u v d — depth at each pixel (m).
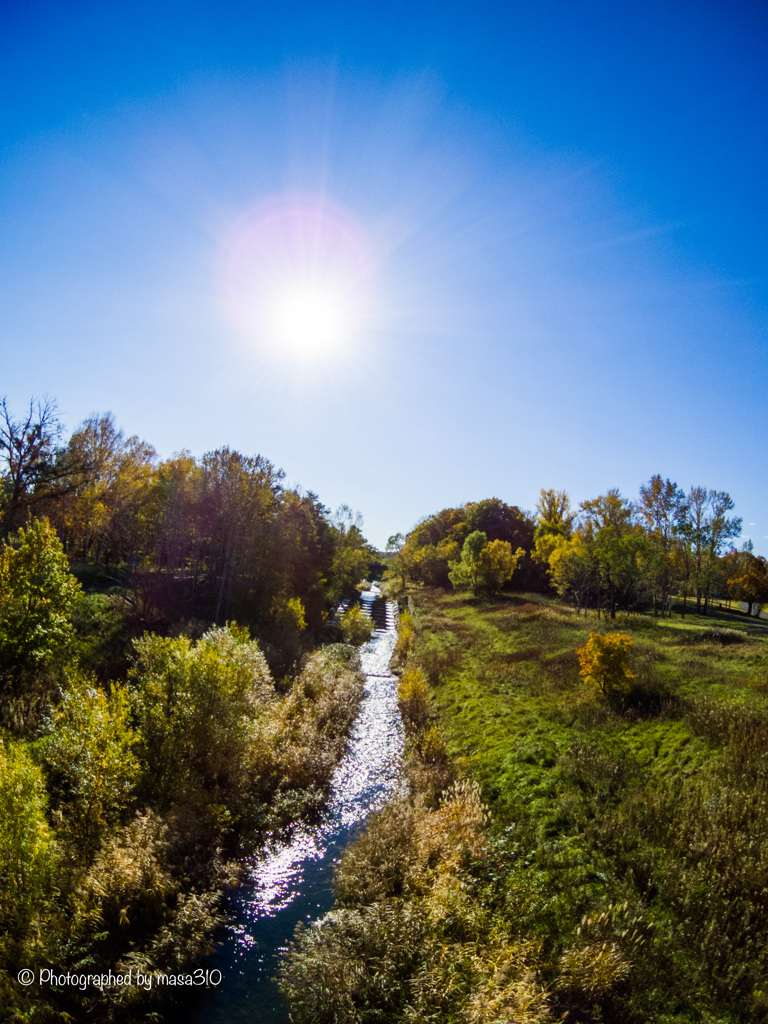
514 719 17.08
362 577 69.75
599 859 9.33
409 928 8.12
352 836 12.61
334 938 8.06
